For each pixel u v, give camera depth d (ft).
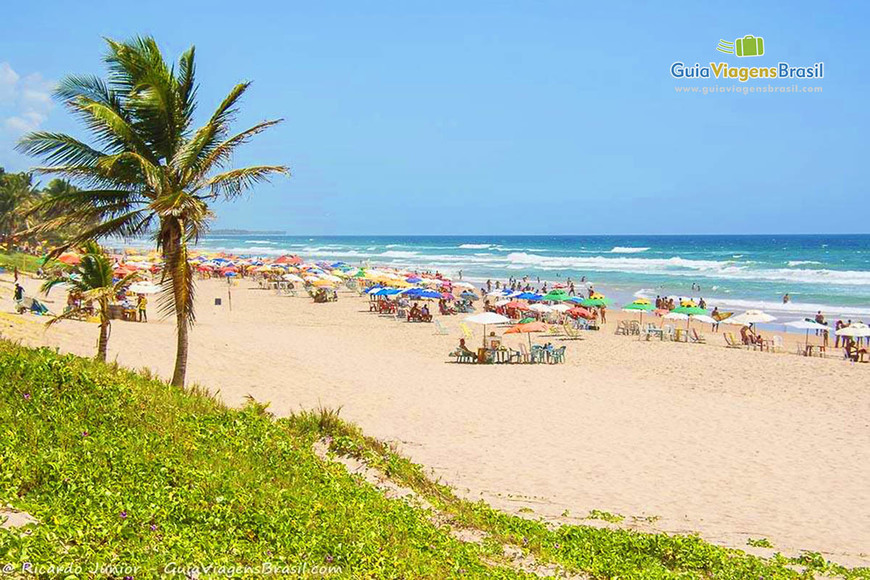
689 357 95.91
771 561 32.94
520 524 34.99
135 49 49.21
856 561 34.73
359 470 36.81
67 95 48.98
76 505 22.36
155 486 25.50
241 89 49.65
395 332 115.34
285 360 81.35
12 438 26.50
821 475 47.73
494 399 67.41
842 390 75.05
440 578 24.72
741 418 62.64
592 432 56.65
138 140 49.49
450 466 46.44
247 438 35.32
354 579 22.68
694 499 42.63
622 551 32.73
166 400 37.83
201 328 104.68
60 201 49.29
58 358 36.42
